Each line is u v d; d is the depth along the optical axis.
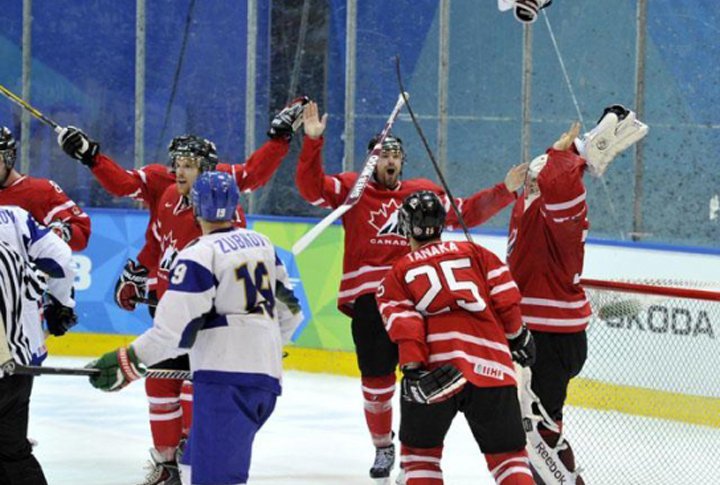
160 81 34.28
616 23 29.30
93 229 32.28
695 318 20.95
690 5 28.33
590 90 29.72
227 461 12.57
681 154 28.50
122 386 12.59
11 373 12.48
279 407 25.41
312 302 29.81
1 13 35.41
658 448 20.12
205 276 12.38
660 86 28.73
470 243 13.84
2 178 17.89
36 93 35.09
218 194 12.78
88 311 32.38
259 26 33.03
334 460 20.56
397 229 18.59
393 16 31.84
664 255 24.84
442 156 31.34
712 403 20.86
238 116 33.69
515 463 13.41
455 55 31.22
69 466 19.94
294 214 32.50
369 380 18.52
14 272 13.46
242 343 12.59
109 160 18.58
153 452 17.86
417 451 13.75
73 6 34.81
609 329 21.38
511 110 30.72
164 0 34.03
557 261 15.83
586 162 15.79
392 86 31.97
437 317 13.41
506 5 16.98
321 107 32.59
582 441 20.38
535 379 15.99
